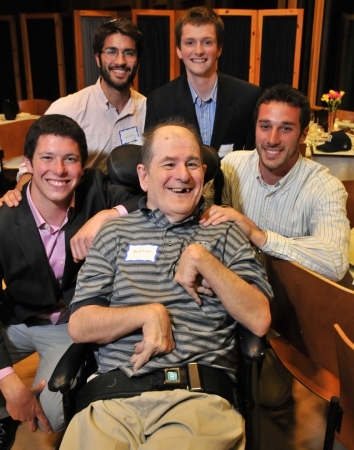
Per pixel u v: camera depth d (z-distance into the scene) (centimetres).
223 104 240
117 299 147
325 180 184
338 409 130
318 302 143
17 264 164
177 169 145
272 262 159
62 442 131
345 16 516
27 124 435
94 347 150
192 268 139
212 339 143
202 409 129
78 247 160
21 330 184
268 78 454
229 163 203
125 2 688
